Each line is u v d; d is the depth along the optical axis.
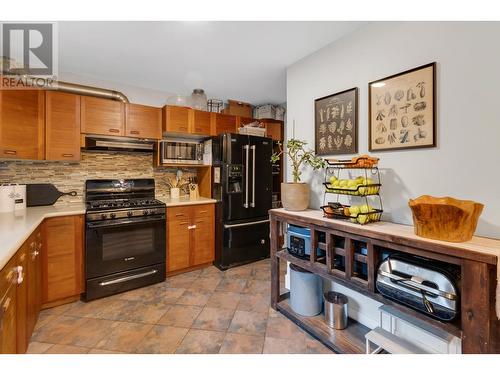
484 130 1.30
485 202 1.31
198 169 3.69
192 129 3.23
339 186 1.74
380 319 1.68
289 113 2.60
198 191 3.61
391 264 1.32
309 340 1.76
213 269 3.16
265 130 3.66
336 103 2.09
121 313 2.11
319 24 1.89
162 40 2.14
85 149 2.78
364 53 1.88
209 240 3.21
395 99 1.67
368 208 1.61
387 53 1.73
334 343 1.65
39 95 2.34
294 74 2.54
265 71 2.77
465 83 1.37
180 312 2.13
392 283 1.30
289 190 2.08
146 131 2.97
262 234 3.47
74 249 2.29
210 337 1.79
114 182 3.02
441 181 1.47
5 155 2.14
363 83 1.90
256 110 4.09
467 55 1.36
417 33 1.57
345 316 1.83
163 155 3.08
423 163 1.55
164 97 3.48
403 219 1.65
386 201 1.75
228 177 3.12
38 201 2.58
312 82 2.34
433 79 1.48
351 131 1.97
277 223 2.16
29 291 1.65
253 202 3.32
